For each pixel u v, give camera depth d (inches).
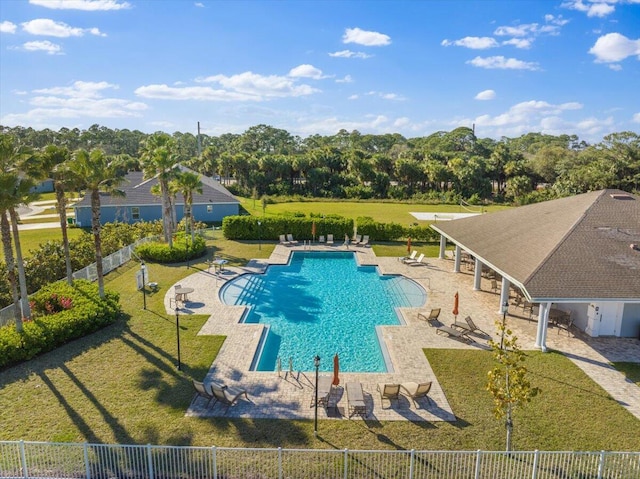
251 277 1253.7
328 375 679.7
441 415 571.5
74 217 2178.9
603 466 462.9
